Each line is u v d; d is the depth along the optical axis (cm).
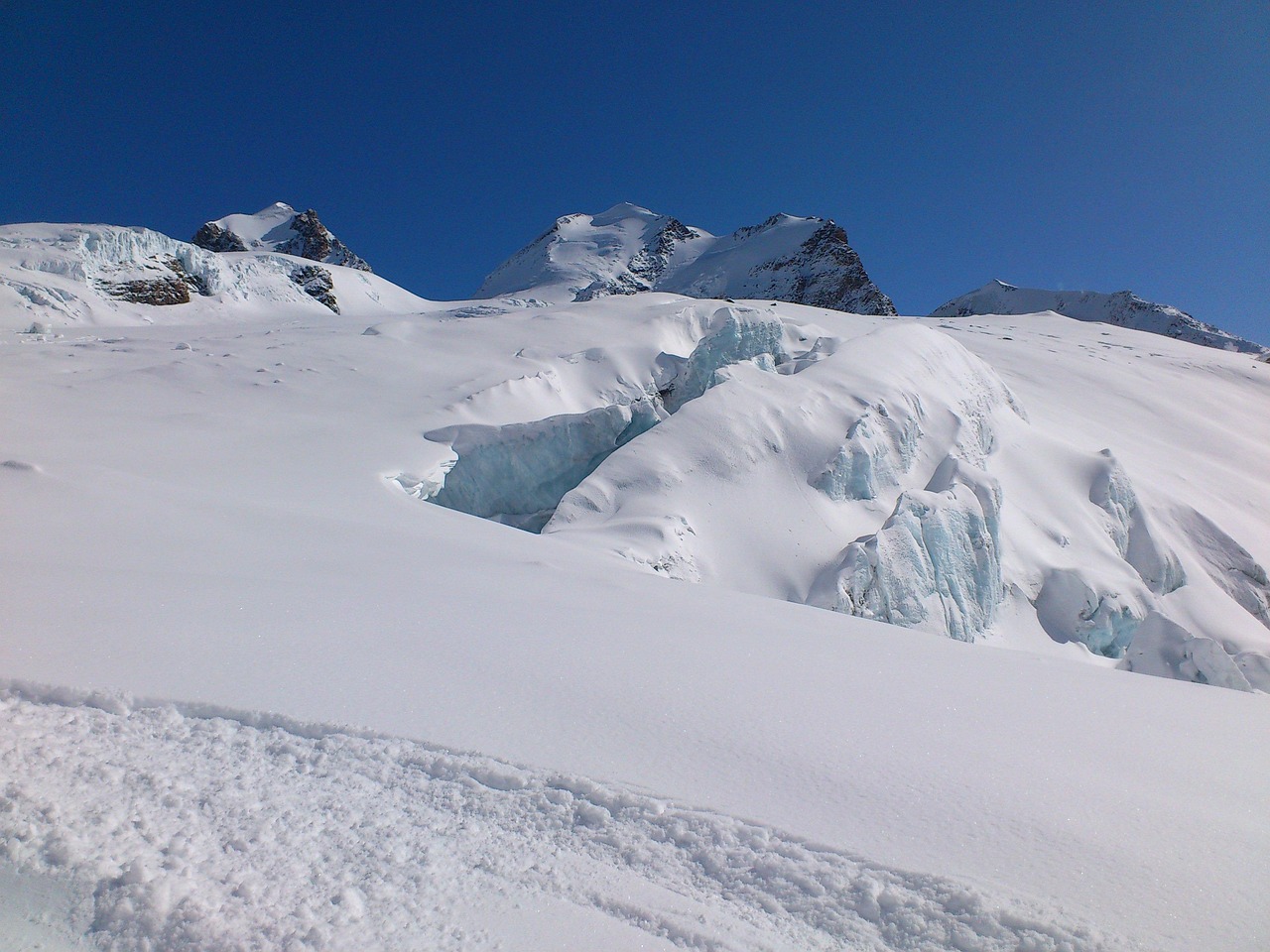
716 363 2523
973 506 1622
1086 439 3116
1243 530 2694
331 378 2117
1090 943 232
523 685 398
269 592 527
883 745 356
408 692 376
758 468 1639
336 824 280
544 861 270
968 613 1506
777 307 5303
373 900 246
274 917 237
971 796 310
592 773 314
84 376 1966
